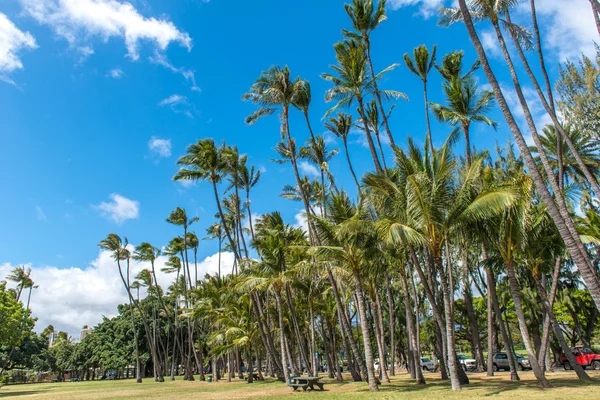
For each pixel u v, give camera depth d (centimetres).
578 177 2402
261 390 2470
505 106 1346
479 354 3116
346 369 5866
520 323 1634
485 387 1648
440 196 1598
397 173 1950
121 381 5475
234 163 3275
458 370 1927
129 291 5019
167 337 6675
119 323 6406
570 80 2161
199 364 4694
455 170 1794
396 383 2200
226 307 3788
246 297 3578
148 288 6562
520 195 1459
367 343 1892
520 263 1964
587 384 1552
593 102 2066
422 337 4697
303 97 2523
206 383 3972
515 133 1325
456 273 3306
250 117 2523
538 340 3156
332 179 2816
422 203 1548
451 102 2223
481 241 1745
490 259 1956
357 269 1945
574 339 3647
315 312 3494
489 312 2467
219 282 4147
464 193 1552
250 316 3619
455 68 2336
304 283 3022
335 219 2022
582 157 2278
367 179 1730
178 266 5612
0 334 3341
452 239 1800
